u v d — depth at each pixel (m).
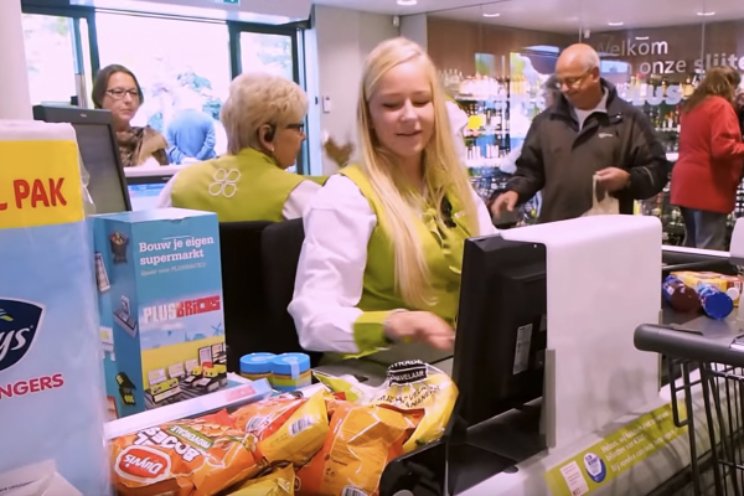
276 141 2.18
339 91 6.55
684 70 5.11
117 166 1.25
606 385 0.96
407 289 1.32
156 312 0.77
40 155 0.46
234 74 5.79
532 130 3.56
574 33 5.70
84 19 4.75
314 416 0.67
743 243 1.43
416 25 6.81
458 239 1.43
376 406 0.73
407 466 0.67
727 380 0.90
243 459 0.63
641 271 0.99
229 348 1.49
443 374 0.82
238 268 1.79
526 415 0.97
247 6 3.68
